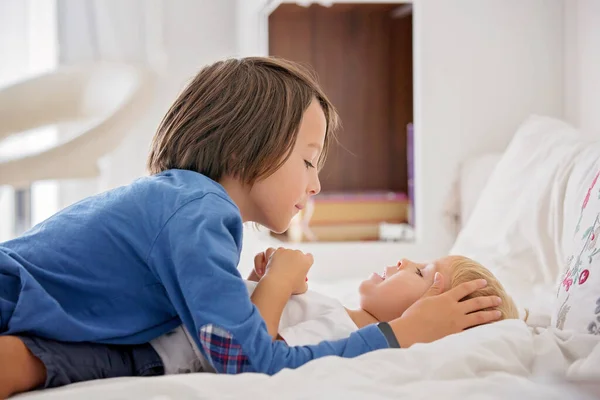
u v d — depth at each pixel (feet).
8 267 2.95
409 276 3.76
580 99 7.11
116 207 3.14
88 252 3.05
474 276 3.66
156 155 3.72
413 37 8.32
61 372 2.82
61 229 3.17
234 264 2.93
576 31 7.18
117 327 3.00
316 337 3.23
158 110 9.18
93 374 2.95
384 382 2.69
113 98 7.73
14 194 9.50
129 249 3.05
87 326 2.93
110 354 3.03
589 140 5.61
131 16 9.03
